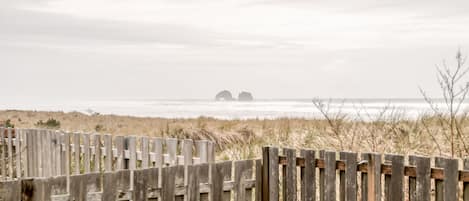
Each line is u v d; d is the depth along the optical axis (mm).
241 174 12062
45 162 16531
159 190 10656
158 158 13758
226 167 11781
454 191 9461
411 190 10117
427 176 9773
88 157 15195
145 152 13969
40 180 9172
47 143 16453
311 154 11570
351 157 10844
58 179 9383
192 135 22812
